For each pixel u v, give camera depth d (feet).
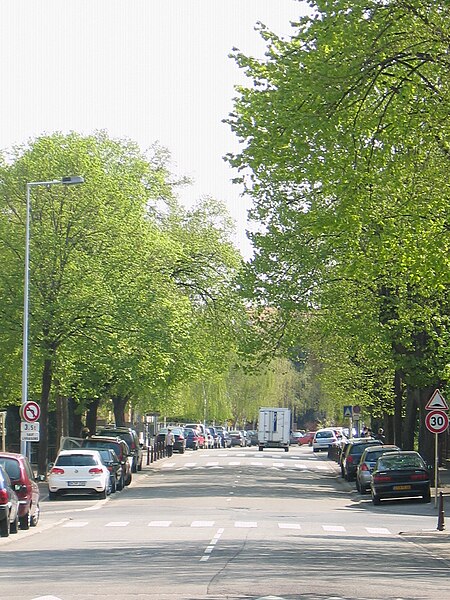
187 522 160.45
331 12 119.85
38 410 205.05
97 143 315.58
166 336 266.36
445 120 124.06
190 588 80.02
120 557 106.11
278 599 73.41
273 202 237.66
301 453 501.15
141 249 262.26
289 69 123.54
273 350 246.47
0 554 112.27
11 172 250.78
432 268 132.46
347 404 388.16
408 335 217.36
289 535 139.03
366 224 132.46
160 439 448.65
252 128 126.52
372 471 213.05
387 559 109.70
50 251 242.58
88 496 222.69
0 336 242.58
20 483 146.30
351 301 227.40
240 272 241.35
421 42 120.67
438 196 135.95
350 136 121.60
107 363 253.24
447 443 355.15
